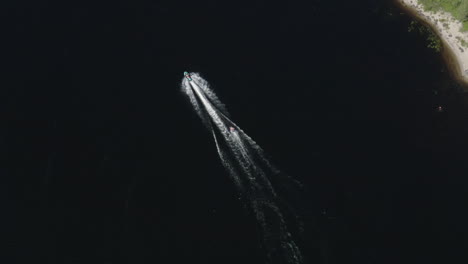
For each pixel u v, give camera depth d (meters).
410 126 57.84
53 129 56.28
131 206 49.06
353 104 60.00
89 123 56.84
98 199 49.81
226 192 49.91
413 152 54.81
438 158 54.38
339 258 44.69
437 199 50.38
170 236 46.81
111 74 63.03
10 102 59.16
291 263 44.19
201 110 58.34
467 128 58.16
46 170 52.34
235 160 52.66
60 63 64.50
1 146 54.38
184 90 61.06
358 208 48.75
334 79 63.31
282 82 62.31
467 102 61.81
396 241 46.66
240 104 59.16
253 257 45.06
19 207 49.25
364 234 46.72
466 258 45.94
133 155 53.47
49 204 49.53
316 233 46.22
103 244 46.44
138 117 57.53
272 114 57.94
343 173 51.84
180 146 54.44
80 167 52.56
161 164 52.62
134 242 46.41
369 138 55.91
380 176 51.97
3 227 47.62
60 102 59.34
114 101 59.44
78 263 45.16
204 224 47.59
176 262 45.16
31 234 47.22
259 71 63.84
